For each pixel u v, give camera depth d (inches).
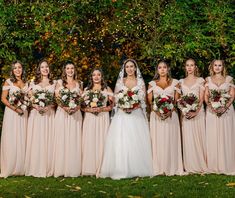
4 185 324.2
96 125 359.3
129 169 346.0
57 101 362.6
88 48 455.8
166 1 435.5
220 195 282.5
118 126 352.2
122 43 455.8
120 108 354.9
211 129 361.4
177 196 281.3
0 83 441.4
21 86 370.0
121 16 430.6
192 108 356.5
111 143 351.9
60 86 366.6
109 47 460.8
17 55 441.1
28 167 363.6
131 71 362.3
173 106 354.3
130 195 283.6
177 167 359.9
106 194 289.1
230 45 422.9
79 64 454.6
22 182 333.4
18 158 361.1
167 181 327.6
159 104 351.9
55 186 317.4
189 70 368.5
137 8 428.5
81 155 360.8
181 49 413.7
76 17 431.2
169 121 358.6
